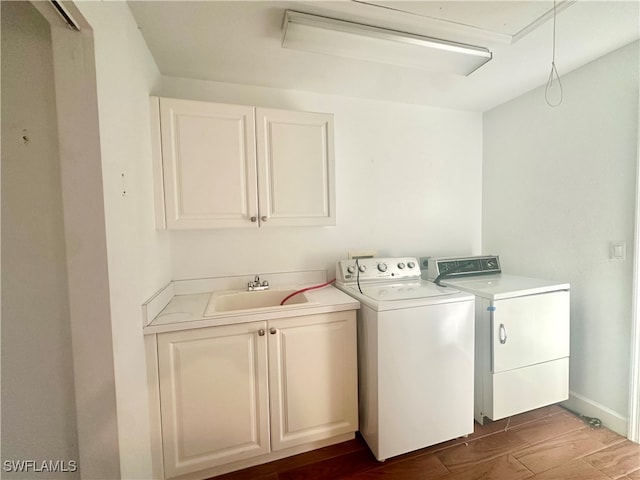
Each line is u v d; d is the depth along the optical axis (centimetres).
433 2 119
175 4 115
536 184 204
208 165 152
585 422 171
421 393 146
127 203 108
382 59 148
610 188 162
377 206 221
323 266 208
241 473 139
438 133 236
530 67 173
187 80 177
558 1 119
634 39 147
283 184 167
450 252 242
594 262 171
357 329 161
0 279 92
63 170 87
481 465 141
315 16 122
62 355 97
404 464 142
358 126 213
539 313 169
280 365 143
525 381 167
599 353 169
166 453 127
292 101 197
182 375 128
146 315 121
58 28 84
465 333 154
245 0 115
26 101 92
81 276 89
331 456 149
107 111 94
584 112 173
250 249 192
